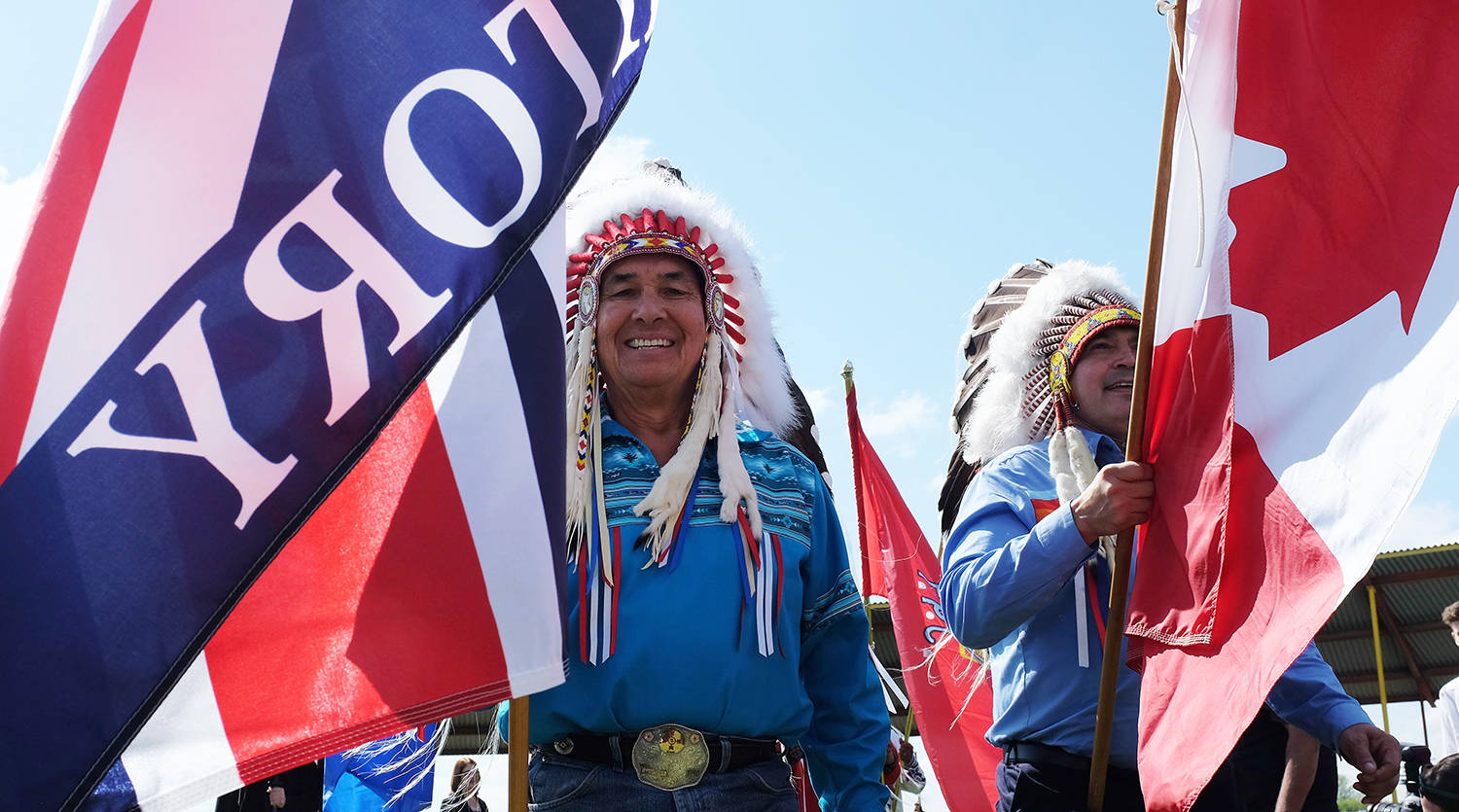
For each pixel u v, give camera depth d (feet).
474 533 6.90
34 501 5.91
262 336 6.40
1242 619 7.83
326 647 6.56
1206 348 8.31
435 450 6.97
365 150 6.80
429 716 6.60
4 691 5.71
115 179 6.31
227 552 6.11
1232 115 8.37
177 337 6.25
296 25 6.78
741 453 9.80
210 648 6.37
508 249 7.01
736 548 9.18
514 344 7.18
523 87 7.26
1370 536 7.30
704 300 9.88
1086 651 9.69
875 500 19.25
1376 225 7.94
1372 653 50.44
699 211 10.19
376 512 6.82
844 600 9.84
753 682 8.82
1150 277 8.56
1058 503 10.23
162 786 6.13
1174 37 8.24
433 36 7.08
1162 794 8.02
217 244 6.41
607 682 8.62
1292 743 12.85
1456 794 13.76
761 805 8.75
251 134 6.58
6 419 5.96
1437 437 7.23
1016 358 11.30
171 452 6.13
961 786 16.03
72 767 5.72
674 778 8.55
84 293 6.16
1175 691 8.23
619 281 9.74
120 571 5.94
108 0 6.51
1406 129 8.00
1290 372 7.98
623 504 9.22
